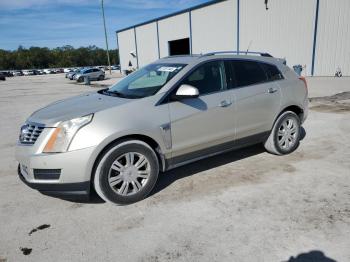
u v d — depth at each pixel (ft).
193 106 13.39
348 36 61.98
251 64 15.88
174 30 114.52
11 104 48.73
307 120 25.77
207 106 13.78
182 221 11.05
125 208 12.15
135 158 12.39
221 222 10.85
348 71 63.46
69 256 9.43
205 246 9.60
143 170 12.58
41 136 11.44
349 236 9.79
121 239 10.16
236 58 15.39
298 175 14.49
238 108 14.82
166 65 14.93
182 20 108.68
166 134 12.74
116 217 11.51
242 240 9.80
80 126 11.18
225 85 14.66
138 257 9.26
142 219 11.30
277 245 9.49
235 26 86.84
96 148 11.15
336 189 12.94
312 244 9.47
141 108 12.29
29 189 14.34
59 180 11.20
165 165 13.25
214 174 15.05
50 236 10.50
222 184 13.89
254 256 9.05
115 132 11.40
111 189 11.89
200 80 13.96
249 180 14.19
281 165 15.84
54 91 72.95
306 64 70.13
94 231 10.68
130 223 11.08
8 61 387.75
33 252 9.68
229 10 87.81
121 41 157.99
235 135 15.07
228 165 16.11
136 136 12.32
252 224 10.64
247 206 11.85
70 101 14.11
